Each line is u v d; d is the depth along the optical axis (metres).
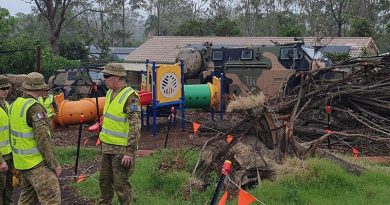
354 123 13.04
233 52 20.78
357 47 33.84
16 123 6.11
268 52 20.11
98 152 11.93
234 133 9.06
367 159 10.32
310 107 12.96
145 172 9.07
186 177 8.31
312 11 54.41
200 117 17.97
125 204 6.64
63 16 46.97
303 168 8.06
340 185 7.85
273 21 64.75
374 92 12.83
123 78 6.61
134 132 6.40
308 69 19.30
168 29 73.00
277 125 9.06
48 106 10.02
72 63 34.16
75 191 8.57
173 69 14.61
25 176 6.17
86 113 14.77
